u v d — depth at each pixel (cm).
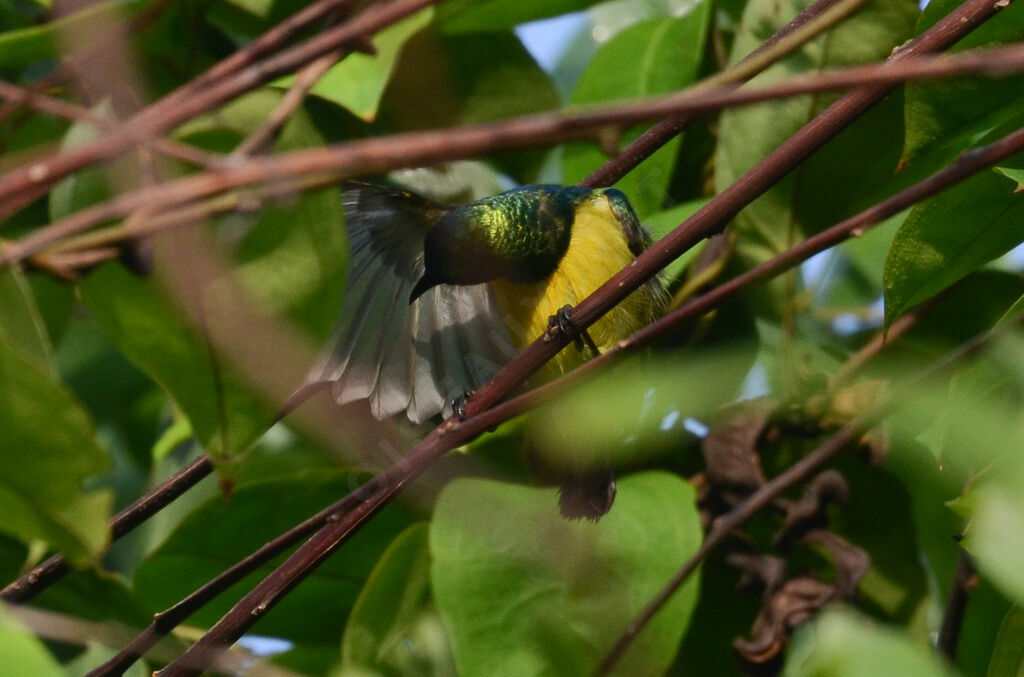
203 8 695
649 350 630
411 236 732
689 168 774
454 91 761
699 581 638
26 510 377
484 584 588
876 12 668
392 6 368
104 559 755
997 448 405
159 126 340
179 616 482
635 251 756
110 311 412
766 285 706
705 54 766
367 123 740
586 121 302
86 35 432
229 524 669
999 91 552
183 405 423
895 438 651
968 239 552
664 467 666
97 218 325
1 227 685
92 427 370
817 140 472
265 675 420
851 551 650
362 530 681
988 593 616
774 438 677
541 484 637
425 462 482
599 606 586
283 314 417
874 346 685
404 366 660
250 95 419
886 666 289
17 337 379
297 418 591
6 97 365
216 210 344
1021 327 437
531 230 742
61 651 636
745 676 643
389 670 616
